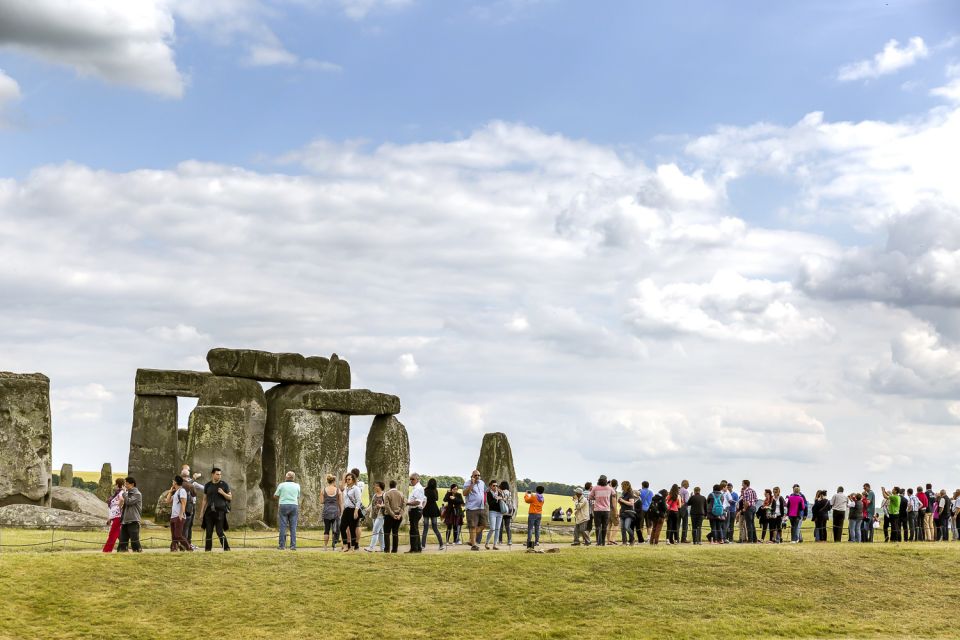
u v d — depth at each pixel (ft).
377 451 139.44
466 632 78.69
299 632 76.79
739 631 81.82
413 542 96.89
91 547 97.60
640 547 103.30
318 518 133.49
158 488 161.99
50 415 124.36
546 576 89.92
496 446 150.61
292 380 148.15
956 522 127.13
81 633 73.61
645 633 80.12
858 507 119.65
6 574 79.51
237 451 129.49
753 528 117.91
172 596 80.33
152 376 163.84
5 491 119.44
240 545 105.70
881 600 90.99
